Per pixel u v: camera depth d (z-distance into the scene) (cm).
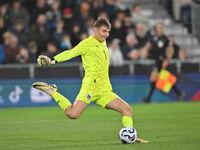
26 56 6912
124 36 7500
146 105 6638
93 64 3369
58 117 5356
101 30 3369
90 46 3362
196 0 8625
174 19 8694
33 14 7431
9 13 7231
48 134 4022
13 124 4750
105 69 3400
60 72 6800
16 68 6700
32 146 3400
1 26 7219
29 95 6731
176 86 7169
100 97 3412
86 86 3372
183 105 6544
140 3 8825
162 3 8838
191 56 8425
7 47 6875
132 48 7325
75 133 4069
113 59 6981
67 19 7381
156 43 7119
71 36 7250
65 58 3312
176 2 8694
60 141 3625
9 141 3653
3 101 6656
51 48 6994
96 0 7650
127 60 7288
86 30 7312
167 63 7112
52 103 6800
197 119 4981
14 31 7125
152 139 3625
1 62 6888
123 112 3412
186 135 3822
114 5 8206
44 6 7444
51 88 3394
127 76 7025
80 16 7394
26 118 5291
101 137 3816
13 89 6688
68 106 3366
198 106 6375
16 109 6366
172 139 3603
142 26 7475
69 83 6806
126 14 7706
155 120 4928
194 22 8494
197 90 7262
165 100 7150
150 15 8719
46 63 3281
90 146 3334
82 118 5238
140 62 7081
